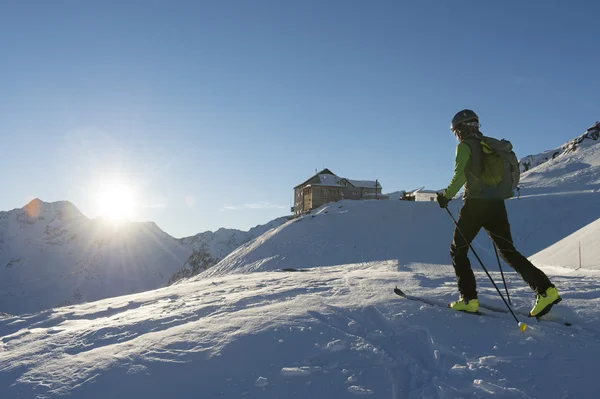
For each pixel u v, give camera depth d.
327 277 7.11
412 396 2.52
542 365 2.76
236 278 8.77
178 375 2.87
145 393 2.68
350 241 50.38
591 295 4.48
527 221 46.41
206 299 5.57
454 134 4.16
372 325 3.76
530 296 4.66
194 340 3.47
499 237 3.89
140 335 3.94
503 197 3.88
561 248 15.40
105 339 3.88
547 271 12.30
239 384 2.72
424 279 6.07
